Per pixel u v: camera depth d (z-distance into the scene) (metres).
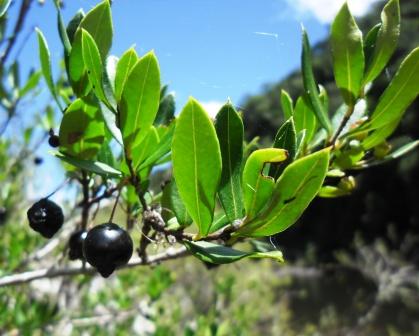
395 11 0.14
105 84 0.12
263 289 0.84
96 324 0.38
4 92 0.28
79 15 0.15
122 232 0.12
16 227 0.40
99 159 0.16
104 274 0.12
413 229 2.44
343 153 0.16
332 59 0.15
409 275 1.31
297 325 1.41
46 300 0.35
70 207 0.31
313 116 0.17
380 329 1.34
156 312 0.44
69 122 0.15
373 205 2.54
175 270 0.72
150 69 0.12
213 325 0.36
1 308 0.32
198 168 0.11
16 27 0.21
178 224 0.13
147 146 0.13
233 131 0.12
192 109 0.11
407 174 2.37
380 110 0.15
